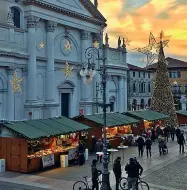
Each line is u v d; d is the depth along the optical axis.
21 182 19.75
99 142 25.94
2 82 30.31
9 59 30.27
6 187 18.72
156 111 46.16
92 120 31.00
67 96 37.88
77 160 25.00
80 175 21.48
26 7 32.38
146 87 87.75
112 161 25.64
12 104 30.80
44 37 34.41
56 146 26.50
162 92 46.53
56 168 23.62
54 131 24.94
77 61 39.00
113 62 46.31
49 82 34.34
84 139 29.70
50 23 34.31
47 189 18.33
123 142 32.28
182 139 29.75
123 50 48.53
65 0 36.09
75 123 28.50
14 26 30.73
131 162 16.62
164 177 21.08
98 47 40.41
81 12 38.53
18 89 30.92
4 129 23.27
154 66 87.69
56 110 35.06
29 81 32.22
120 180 18.05
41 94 34.03
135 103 83.62
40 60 33.78
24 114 32.06
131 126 37.81
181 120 53.53
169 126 40.44
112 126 31.61
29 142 22.86
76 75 38.88
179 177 21.11
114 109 47.66
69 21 37.00
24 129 23.31
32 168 22.34
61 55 36.69
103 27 42.62
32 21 32.25
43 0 33.12
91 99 40.75
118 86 48.38
